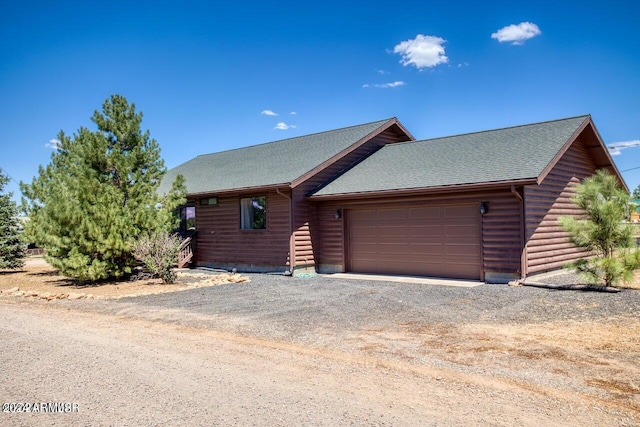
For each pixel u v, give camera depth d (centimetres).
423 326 727
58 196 1255
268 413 395
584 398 420
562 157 1315
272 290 1142
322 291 1105
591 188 1038
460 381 468
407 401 417
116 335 696
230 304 959
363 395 433
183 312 882
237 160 1947
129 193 1323
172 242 1328
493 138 1425
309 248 1486
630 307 805
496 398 421
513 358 546
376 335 673
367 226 1428
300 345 625
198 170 2020
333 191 1404
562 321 735
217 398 431
